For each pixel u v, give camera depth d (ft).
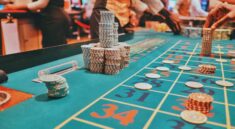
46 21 3.43
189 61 2.15
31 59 1.78
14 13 3.22
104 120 0.93
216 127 0.90
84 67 1.82
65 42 3.67
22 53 1.69
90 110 1.03
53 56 2.02
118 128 0.87
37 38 3.67
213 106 1.12
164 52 2.60
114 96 1.21
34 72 1.65
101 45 1.69
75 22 5.32
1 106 1.05
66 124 0.90
